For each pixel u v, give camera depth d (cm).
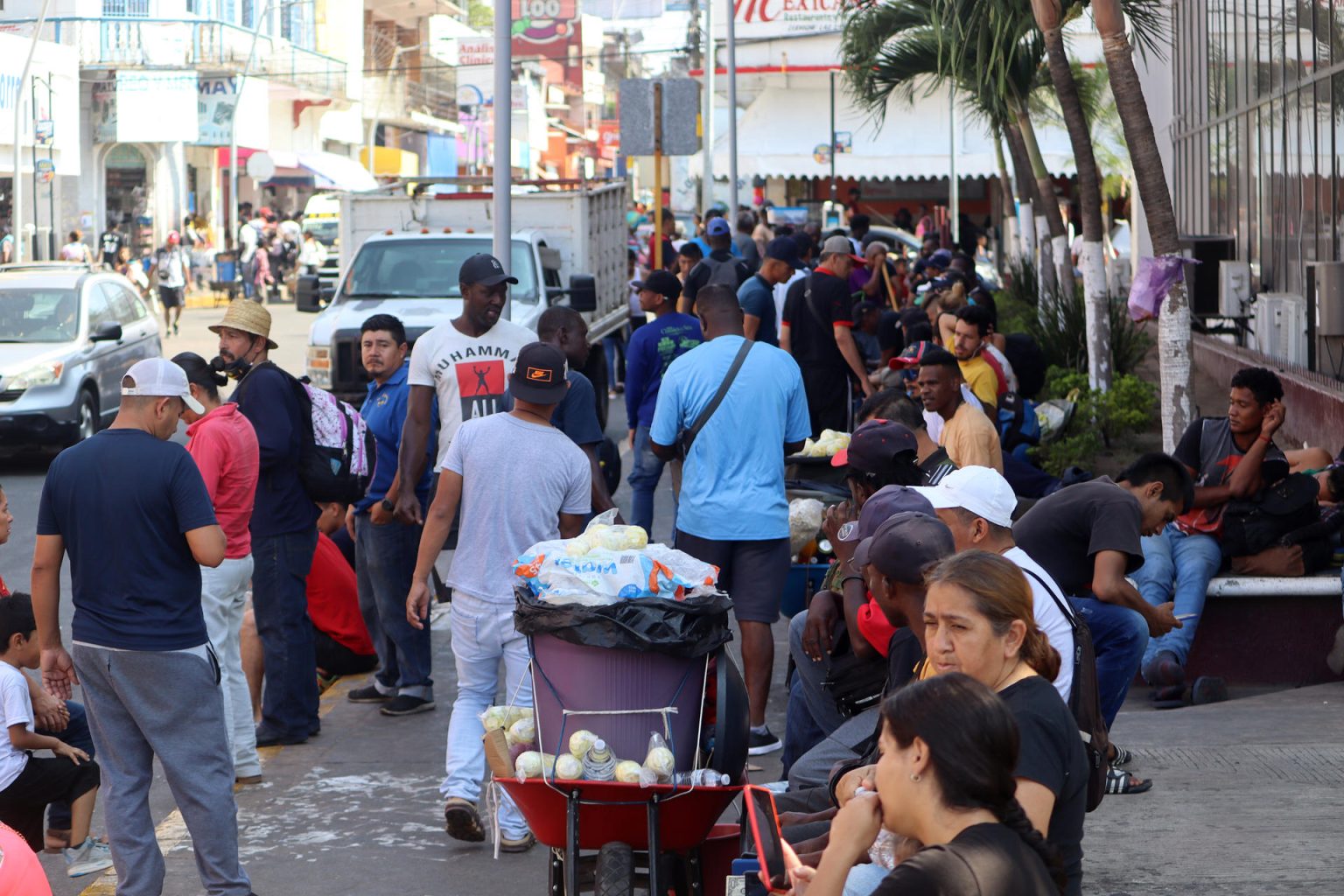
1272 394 823
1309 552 832
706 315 751
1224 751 702
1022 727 362
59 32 4456
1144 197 993
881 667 537
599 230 1902
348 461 750
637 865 490
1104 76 3306
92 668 531
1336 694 805
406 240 1712
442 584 826
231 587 675
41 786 600
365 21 6656
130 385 539
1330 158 1393
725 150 4459
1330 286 1288
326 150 6075
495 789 568
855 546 550
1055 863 310
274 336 3266
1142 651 623
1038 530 624
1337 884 532
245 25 5175
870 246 1903
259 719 790
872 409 671
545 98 8781
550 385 616
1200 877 543
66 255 3869
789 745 601
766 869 385
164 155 4756
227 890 541
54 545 537
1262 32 1702
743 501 707
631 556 482
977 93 1650
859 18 1852
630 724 476
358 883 579
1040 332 1645
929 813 308
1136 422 1326
